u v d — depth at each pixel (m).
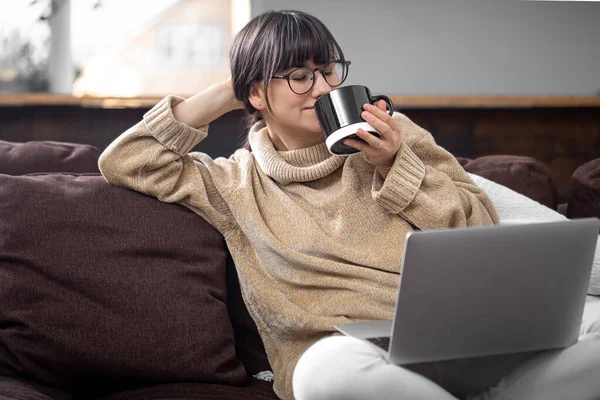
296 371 1.19
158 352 1.43
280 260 1.52
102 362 1.42
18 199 1.50
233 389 1.43
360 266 1.48
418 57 2.91
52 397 1.40
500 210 1.69
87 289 1.44
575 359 1.25
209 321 1.47
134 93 2.77
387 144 1.42
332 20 2.85
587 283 1.24
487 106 2.66
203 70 2.81
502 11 2.92
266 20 1.55
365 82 2.90
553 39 2.96
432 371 1.27
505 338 1.23
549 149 2.73
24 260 1.45
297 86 1.50
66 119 2.40
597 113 2.73
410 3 2.88
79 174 1.63
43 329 1.42
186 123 1.61
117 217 1.51
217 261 1.56
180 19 2.78
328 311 1.46
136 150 1.57
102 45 2.74
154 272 1.48
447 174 1.58
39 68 2.68
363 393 1.13
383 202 1.48
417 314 1.15
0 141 1.76
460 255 1.13
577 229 1.19
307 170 1.54
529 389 1.26
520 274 1.18
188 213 1.58
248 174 1.60
